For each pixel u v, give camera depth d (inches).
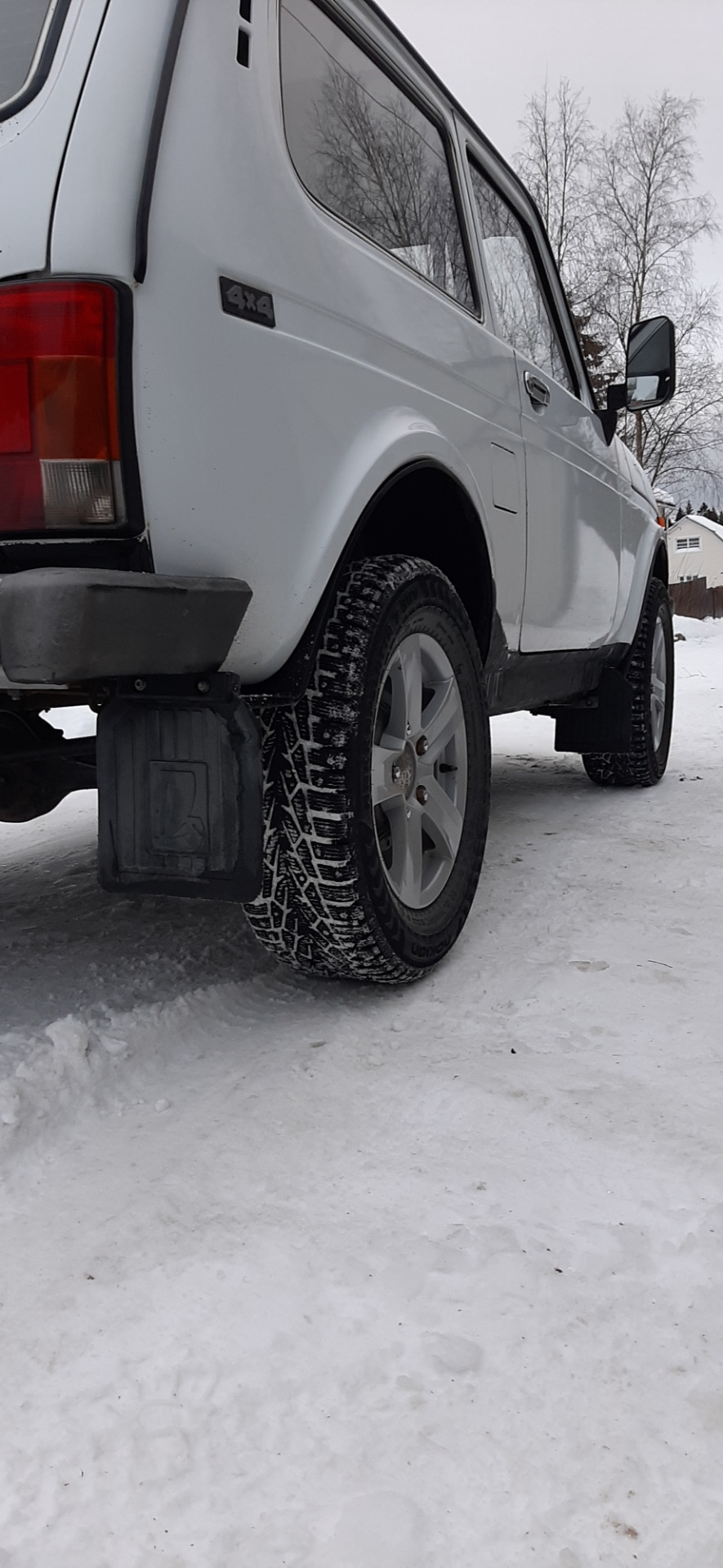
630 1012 76.1
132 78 55.6
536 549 111.7
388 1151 59.0
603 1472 38.3
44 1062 65.9
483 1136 60.0
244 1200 54.9
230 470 60.2
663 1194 54.0
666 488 986.1
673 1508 36.9
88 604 49.8
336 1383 42.6
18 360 52.4
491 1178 55.9
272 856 72.3
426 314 87.9
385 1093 65.6
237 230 62.1
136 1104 66.1
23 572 50.6
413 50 92.4
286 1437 40.1
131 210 53.9
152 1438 40.2
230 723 59.7
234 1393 42.3
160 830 61.2
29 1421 41.1
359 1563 35.0
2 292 52.5
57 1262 50.4
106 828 62.2
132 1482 38.4
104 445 53.0
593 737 148.6
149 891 61.7
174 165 57.4
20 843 144.3
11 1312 47.1
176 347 56.2
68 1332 45.8
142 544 55.0
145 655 53.9
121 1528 36.7
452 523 92.3
